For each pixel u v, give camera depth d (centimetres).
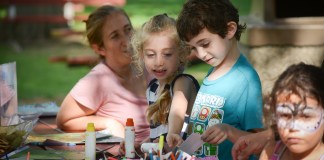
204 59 433
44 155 454
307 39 800
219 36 427
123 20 582
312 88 331
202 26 422
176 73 480
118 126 559
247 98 429
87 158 430
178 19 434
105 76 580
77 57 1475
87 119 557
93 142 436
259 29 797
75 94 564
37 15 1753
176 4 2039
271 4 815
